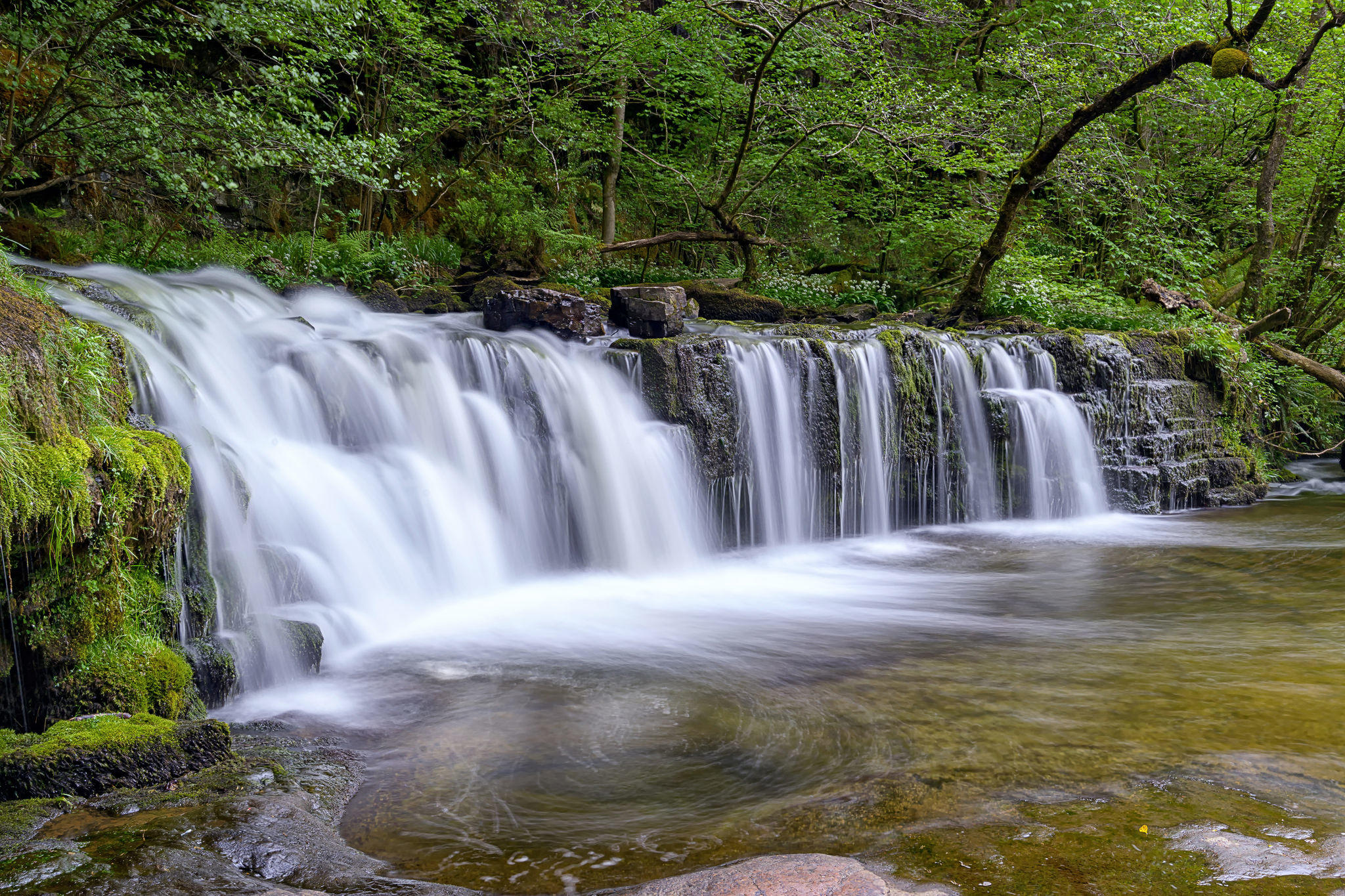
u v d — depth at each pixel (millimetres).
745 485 10312
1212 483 13844
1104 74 17234
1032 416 12312
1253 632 6629
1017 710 4941
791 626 7078
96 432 4781
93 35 8570
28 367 4434
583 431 9320
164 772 3943
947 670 5797
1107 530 11523
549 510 9133
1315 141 17484
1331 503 13633
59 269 8461
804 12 14438
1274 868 3047
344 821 3723
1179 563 9359
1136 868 3064
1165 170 20000
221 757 4145
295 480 6980
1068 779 3938
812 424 10742
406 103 15523
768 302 14031
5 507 3992
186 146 9023
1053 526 11867
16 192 8977
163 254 11273
